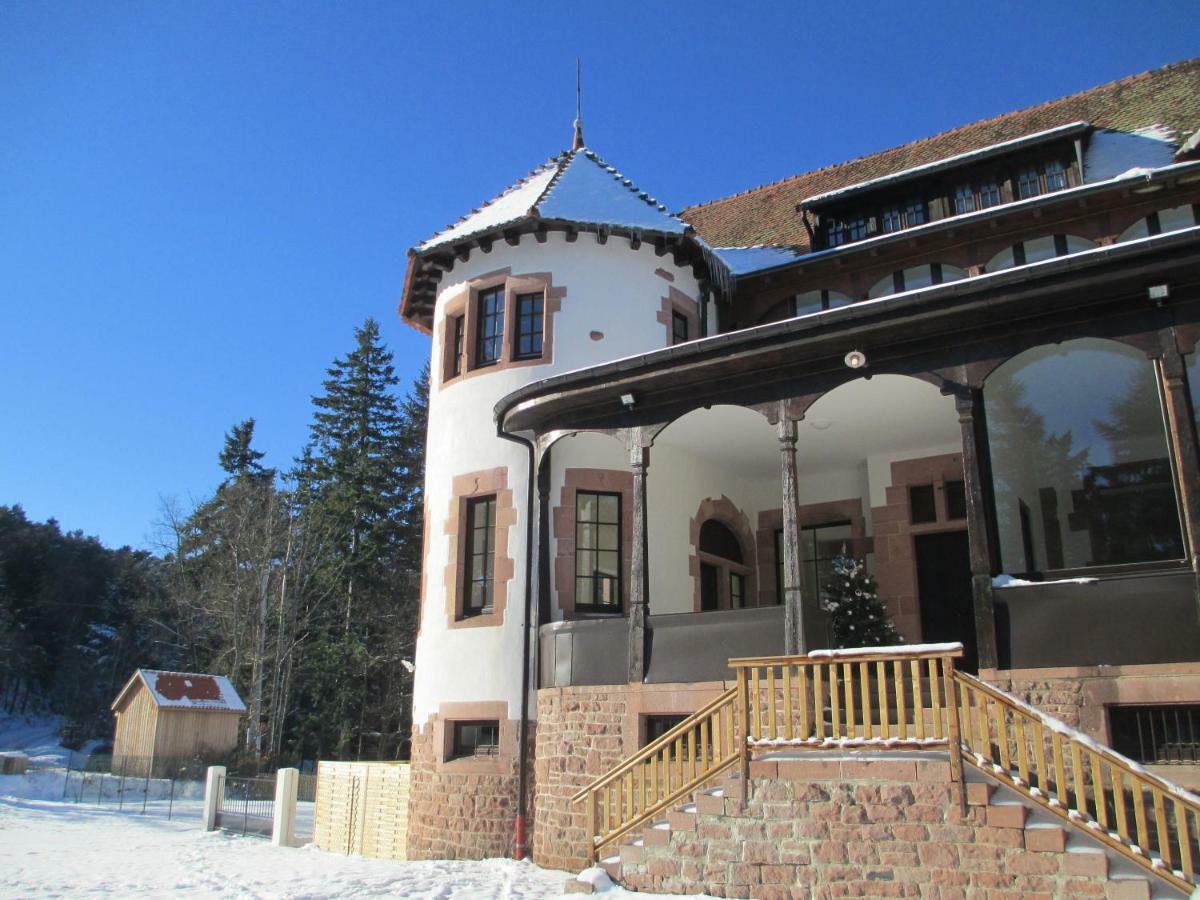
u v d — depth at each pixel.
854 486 15.55
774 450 14.91
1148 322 9.26
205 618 42.38
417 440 45.88
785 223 18.97
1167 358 9.09
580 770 11.96
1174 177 13.08
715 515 15.57
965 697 8.36
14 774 32.91
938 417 13.05
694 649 11.42
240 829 20.53
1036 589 9.20
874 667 10.74
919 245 15.20
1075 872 7.36
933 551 14.41
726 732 9.64
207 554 42.62
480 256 15.95
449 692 14.23
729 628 11.23
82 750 54.62
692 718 9.62
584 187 16.25
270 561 37.16
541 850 12.29
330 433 45.56
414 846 14.21
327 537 39.75
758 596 16.05
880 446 14.55
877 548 14.70
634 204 16.02
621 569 14.15
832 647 11.93
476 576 14.67
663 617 11.75
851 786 8.37
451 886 10.88
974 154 15.27
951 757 8.05
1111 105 16.95
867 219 16.62
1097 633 8.85
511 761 13.36
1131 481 12.21
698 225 20.89
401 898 10.01
